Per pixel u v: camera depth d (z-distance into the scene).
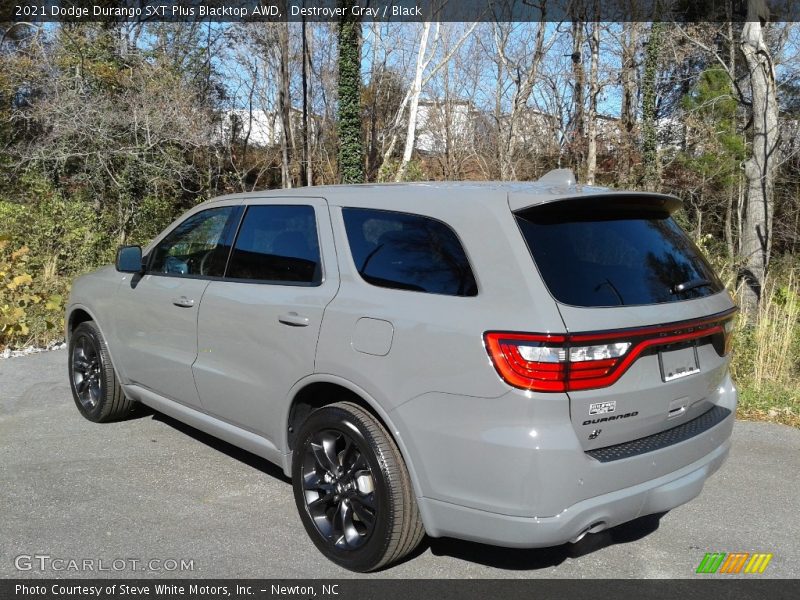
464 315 2.76
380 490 3.00
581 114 27.14
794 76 21.17
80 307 5.20
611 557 3.44
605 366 2.66
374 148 34.66
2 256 9.12
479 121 31.03
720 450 3.29
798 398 6.10
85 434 4.95
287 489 4.09
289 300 3.46
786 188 21.67
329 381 3.22
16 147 16.86
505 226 2.82
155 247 4.65
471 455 2.70
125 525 3.59
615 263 2.94
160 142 15.95
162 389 4.45
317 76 32.78
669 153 23.66
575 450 2.60
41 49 16.52
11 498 3.87
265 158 30.53
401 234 3.16
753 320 8.15
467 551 3.44
